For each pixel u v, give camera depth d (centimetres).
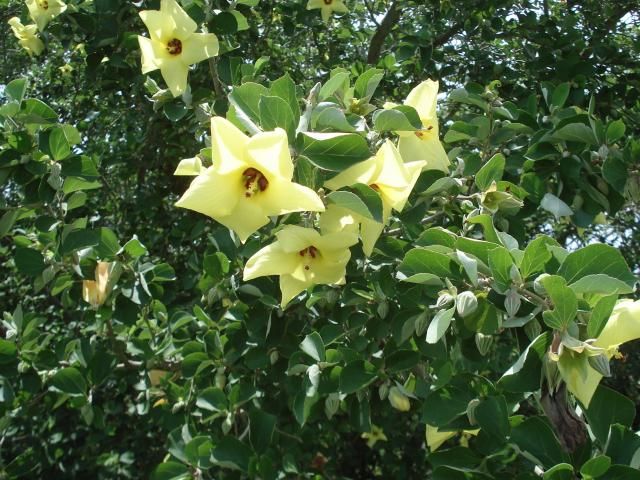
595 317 138
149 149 511
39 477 511
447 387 180
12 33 595
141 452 543
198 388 306
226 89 283
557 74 401
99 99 557
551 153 264
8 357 281
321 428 393
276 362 281
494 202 227
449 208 261
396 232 252
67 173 251
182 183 522
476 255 168
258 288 264
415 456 580
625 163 253
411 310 218
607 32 490
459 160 255
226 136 151
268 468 241
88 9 375
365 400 246
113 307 287
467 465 177
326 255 173
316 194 156
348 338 265
